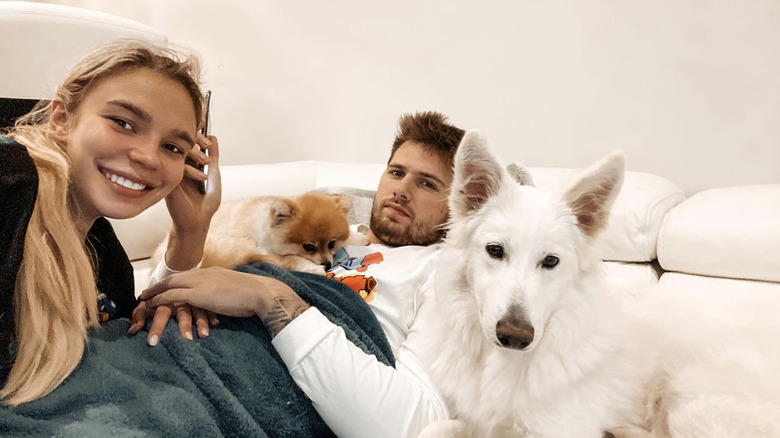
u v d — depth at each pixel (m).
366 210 2.52
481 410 1.25
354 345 1.23
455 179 1.32
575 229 1.24
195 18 3.47
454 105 2.95
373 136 3.21
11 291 0.84
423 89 3.00
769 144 2.40
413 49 2.97
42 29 1.89
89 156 1.01
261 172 2.81
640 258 2.18
